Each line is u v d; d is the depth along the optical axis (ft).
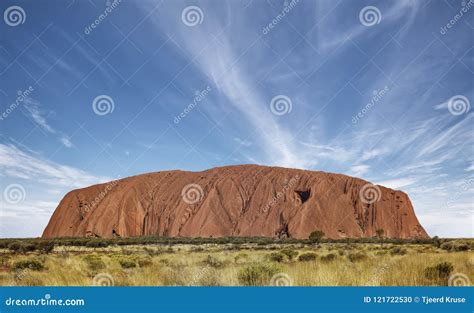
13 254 125.49
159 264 64.34
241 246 225.35
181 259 71.61
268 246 219.20
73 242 269.03
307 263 46.52
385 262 46.03
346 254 85.97
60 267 51.93
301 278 36.09
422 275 37.68
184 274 38.73
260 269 36.58
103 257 94.27
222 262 64.39
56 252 150.92
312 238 284.20
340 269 39.32
